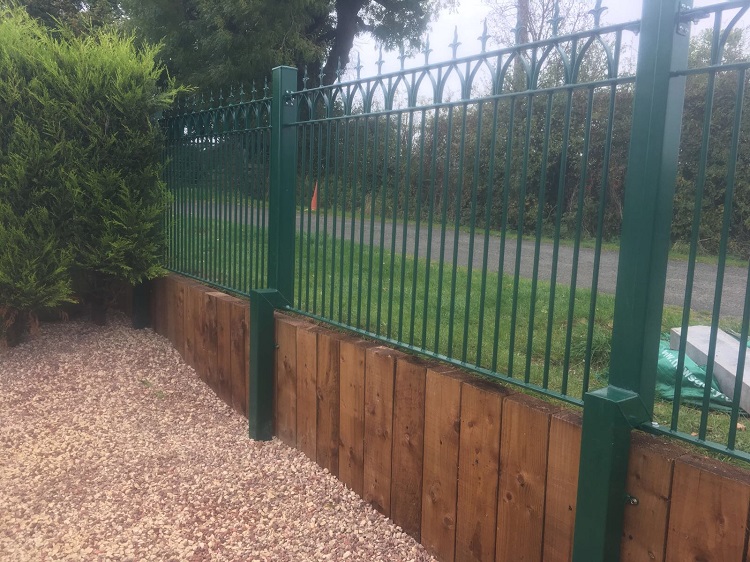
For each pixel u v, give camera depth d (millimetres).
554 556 2160
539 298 5652
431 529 2715
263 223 4070
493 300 5449
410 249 7965
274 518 3010
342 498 3180
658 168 1821
